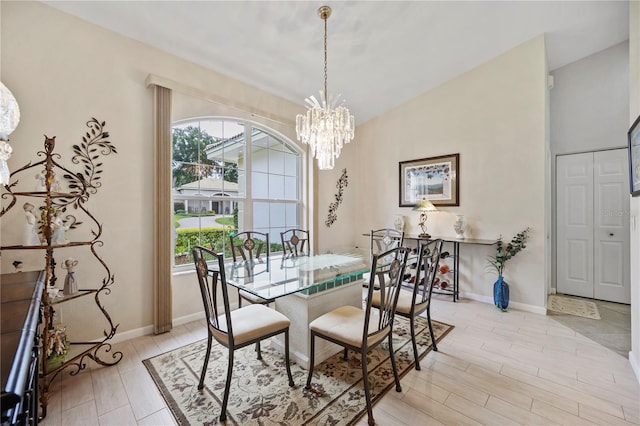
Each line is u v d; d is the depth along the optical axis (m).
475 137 3.63
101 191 2.37
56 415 1.59
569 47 3.40
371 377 1.96
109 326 2.42
